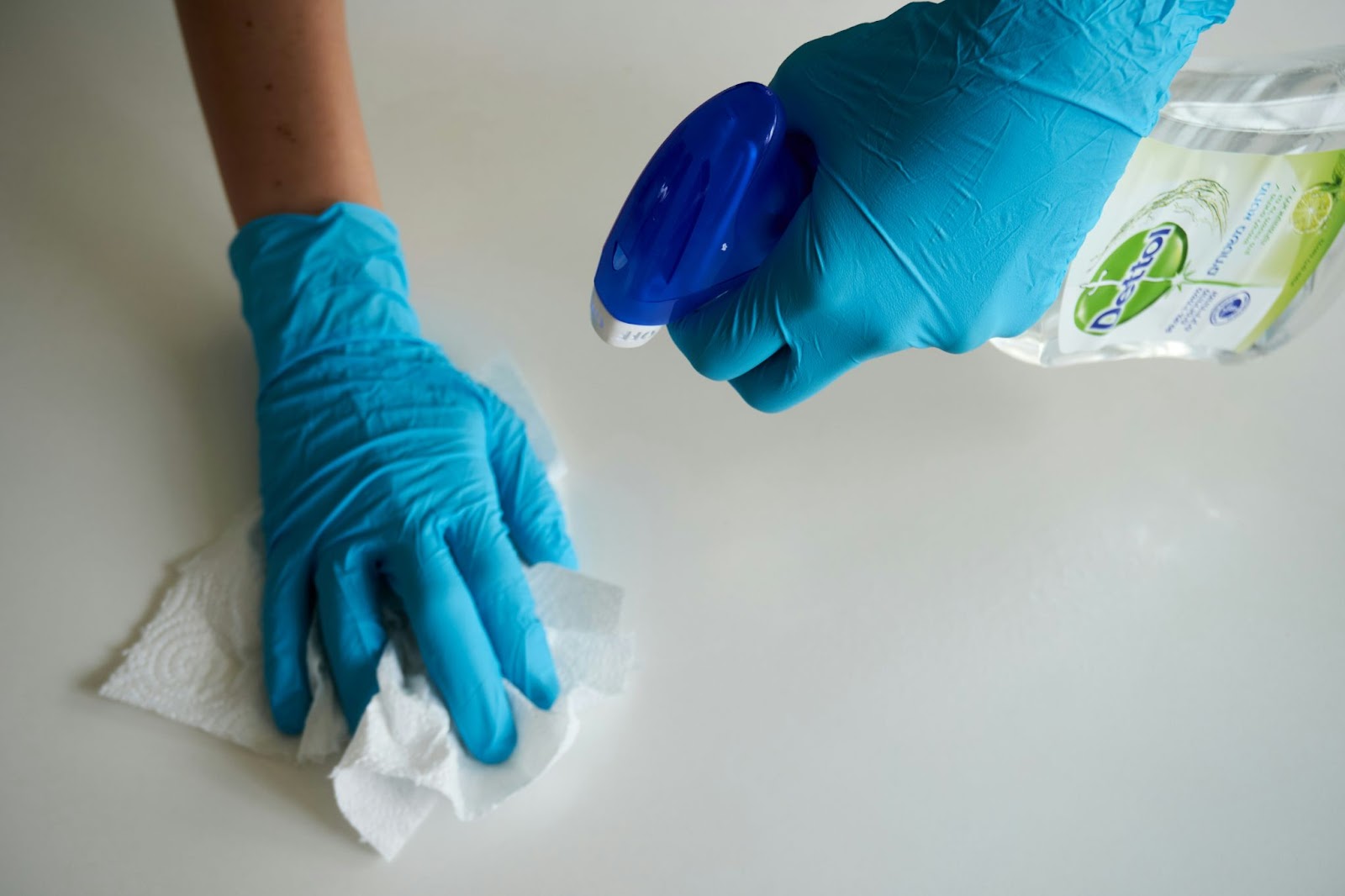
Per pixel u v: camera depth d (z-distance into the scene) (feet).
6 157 2.06
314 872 1.69
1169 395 2.04
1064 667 1.84
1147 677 1.84
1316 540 1.95
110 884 1.66
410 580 1.80
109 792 1.71
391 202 2.07
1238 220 1.75
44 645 1.78
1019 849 1.74
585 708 1.78
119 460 1.90
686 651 1.82
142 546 1.85
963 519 1.93
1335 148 1.70
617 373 2.00
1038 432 2.00
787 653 1.83
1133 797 1.78
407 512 1.84
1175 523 1.94
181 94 2.14
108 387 1.94
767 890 1.70
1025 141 1.48
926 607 1.86
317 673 1.78
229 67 1.89
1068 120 1.48
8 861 1.66
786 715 1.79
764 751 1.77
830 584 1.87
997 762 1.78
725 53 2.24
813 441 1.97
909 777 1.77
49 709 1.75
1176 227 1.74
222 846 1.69
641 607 1.85
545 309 2.03
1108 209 1.71
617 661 1.80
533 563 1.89
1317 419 2.03
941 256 1.52
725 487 1.93
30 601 1.81
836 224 1.52
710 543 1.89
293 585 1.83
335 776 1.68
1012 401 2.02
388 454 1.87
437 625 1.77
